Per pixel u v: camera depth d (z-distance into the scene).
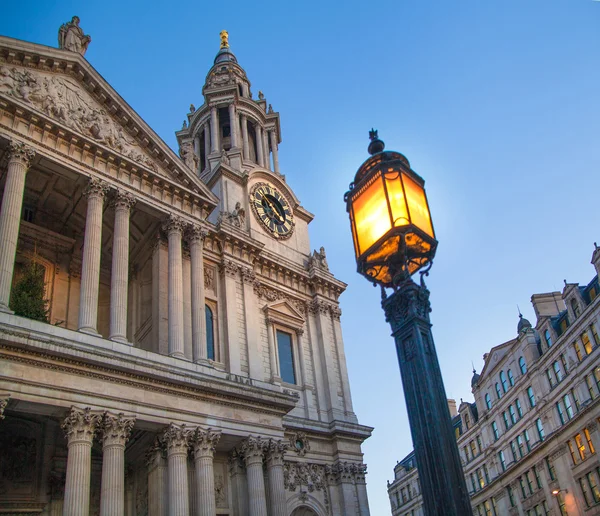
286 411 40.09
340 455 46.91
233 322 44.88
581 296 72.62
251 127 68.12
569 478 72.88
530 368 81.88
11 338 28.03
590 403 68.69
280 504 36.72
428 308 12.05
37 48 36.75
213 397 35.78
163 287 39.91
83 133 37.44
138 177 39.50
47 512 34.06
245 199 55.03
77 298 42.47
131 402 31.55
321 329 53.25
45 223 42.56
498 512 89.69
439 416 10.62
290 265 53.59
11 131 34.00
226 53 72.69
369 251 12.31
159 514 31.98
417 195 12.80
